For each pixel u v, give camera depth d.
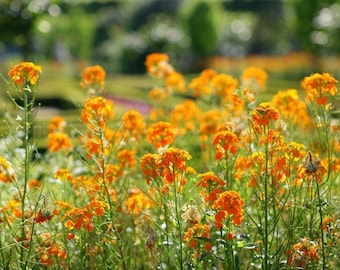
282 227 5.70
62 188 5.73
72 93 23.66
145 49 38.12
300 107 6.31
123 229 5.32
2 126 8.34
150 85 8.95
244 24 44.16
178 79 8.82
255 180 4.99
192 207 4.82
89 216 4.77
